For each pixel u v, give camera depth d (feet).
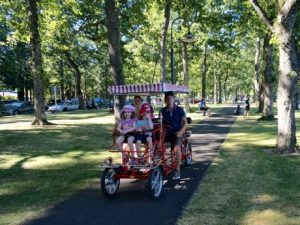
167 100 29.66
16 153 43.47
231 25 98.12
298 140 49.98
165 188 27.37
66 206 23.79
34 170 34.53
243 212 21.76
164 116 29.81
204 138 54.90
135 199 25.00
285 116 40.04
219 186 27.53
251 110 137.28
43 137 56.49
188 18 106.93
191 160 36.17
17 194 26.58
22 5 73.56
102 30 104.01
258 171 32.01
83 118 97.30
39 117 74.18
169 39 117.19
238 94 406.00
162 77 93.56
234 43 120.37
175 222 20.48
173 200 24.49
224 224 19.98
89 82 244.63
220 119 92.27
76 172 33.50
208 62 208.23
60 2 78.95
